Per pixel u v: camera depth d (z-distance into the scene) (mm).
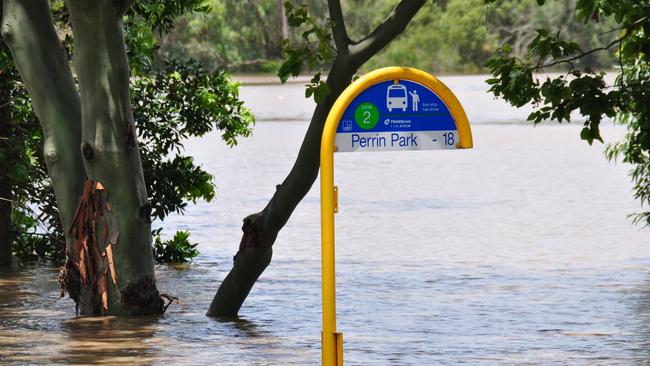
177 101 37406
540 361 22500
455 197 57500
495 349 23797
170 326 26312
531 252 39594
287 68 22891
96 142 26797
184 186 37625
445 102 15969
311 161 25531
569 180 65375
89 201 26984
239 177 66938
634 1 20781
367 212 51688
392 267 36562
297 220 49250
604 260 37625
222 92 38250
